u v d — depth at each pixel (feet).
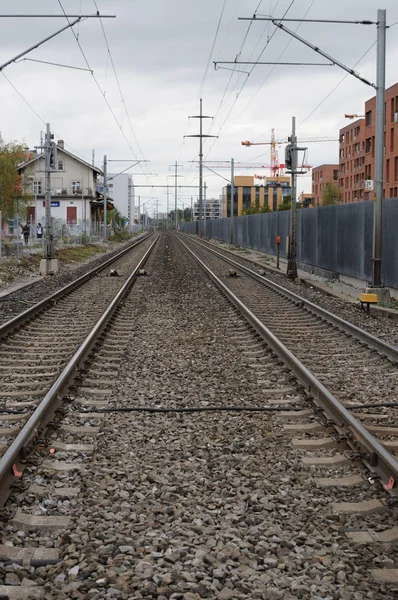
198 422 22.07
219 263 114.52
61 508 15.14
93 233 227.81
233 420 22.29
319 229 93.20
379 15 53.31
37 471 17.26
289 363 29.60
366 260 70.03
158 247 182.60
